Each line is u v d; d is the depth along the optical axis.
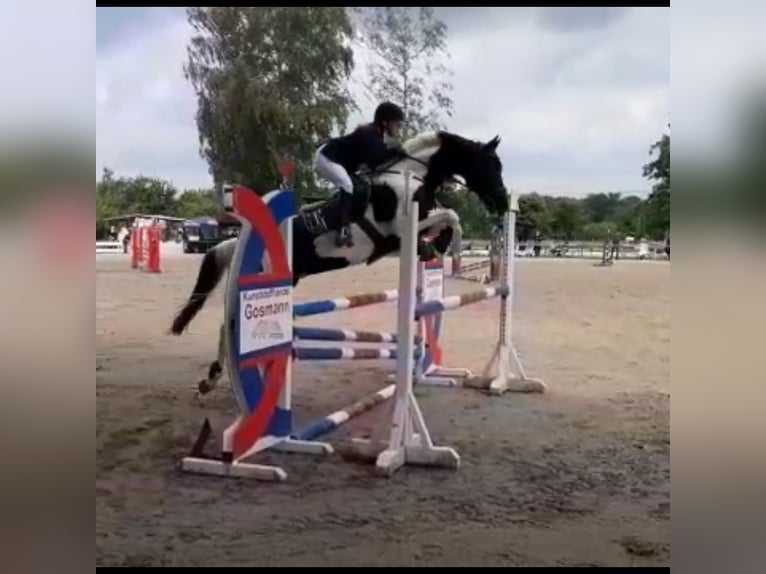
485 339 9.54
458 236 6.12
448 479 3.94
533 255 28.45
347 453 4.28
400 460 4.12
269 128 24.48
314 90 25.45
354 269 19.72
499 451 4.47
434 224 5.87
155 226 21.66
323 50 25.17
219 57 25.08
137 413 5.25
